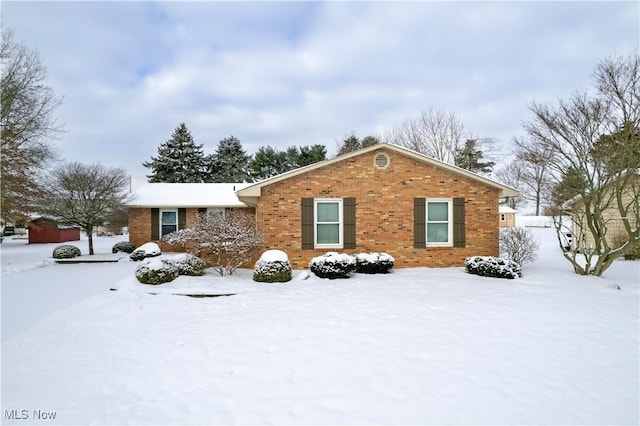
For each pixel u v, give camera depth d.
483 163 33.09
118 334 6.22
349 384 4.21
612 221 17.12
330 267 10.61
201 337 5.95
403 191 12.60
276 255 10.50
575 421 3.47
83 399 4.04
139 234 19.23
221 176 41.28
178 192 21.28
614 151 10.48
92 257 17.28
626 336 5.71
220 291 9.00
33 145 18.72
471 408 3.68
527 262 14.59
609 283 9.91
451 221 12.77
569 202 12.03
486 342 5.47
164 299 8.58
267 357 5.03
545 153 11.76
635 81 10.05
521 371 4.50
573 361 4.80
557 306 7.46
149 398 4.02
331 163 12.38
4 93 17.33
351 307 7.51
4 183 17.69
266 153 40.88
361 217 12.48
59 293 9.82
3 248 24.52
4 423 3.57
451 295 8.48
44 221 20.62
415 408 3.69
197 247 11.88
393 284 9.82
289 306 7.70
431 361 4.80
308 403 3.81
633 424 3.43
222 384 4.28
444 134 32.75
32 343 5.89
